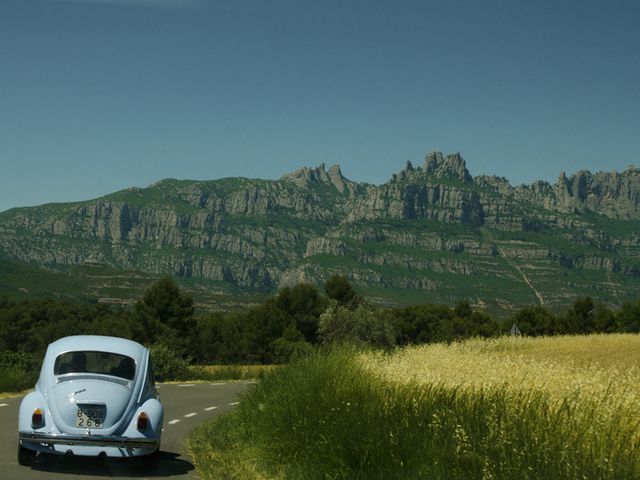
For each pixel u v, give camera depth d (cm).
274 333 10350
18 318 9912
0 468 1084
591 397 961
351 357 1525
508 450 820
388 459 1004
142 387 1154
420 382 1248
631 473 737
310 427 1178
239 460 1238
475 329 12400
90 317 11181
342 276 11444
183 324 8850
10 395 2392
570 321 12850
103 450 1083
